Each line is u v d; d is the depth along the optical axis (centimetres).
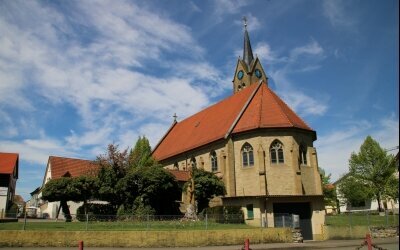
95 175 4088
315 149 4075
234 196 3803
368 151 6028
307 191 3903
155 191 3597
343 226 3488
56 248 2261
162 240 2427
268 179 3844
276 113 4100
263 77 6762
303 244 2730
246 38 6975
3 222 3173
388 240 3209
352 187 6075
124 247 2369
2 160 4956
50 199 3700
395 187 5572
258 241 2697
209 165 4525
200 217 3275
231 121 4403
